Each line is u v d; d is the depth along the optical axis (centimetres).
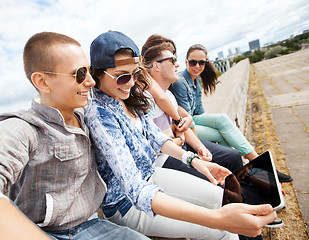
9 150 69
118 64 106
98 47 105
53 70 84
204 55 246
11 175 68
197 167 141
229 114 342
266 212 86
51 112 86
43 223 88
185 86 245
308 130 366
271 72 1327
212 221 87
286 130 393
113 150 100
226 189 129
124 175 98
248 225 84
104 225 106
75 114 109
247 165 133
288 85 768
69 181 92
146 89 172
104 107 112
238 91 525
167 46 198
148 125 156
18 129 76
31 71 87
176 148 152
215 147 206
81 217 99
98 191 111
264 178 114
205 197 140
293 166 276
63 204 90
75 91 90
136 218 121
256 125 474
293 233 179
